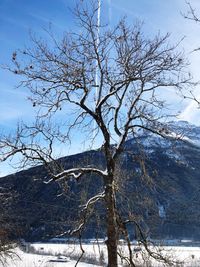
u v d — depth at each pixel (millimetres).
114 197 15969
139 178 16609
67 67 16078
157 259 16406
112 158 15969
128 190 16594
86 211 16016
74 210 16562
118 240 16359
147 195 16688
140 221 16500
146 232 16547
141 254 16531
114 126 16328
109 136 16094
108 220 15531
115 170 16422
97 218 16391
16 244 28547
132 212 16484
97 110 16109
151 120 16219
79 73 16062
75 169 16047
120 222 16297
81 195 16531
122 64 16062
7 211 22734
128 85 16312
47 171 16250
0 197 20719
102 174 15953
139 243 16531
